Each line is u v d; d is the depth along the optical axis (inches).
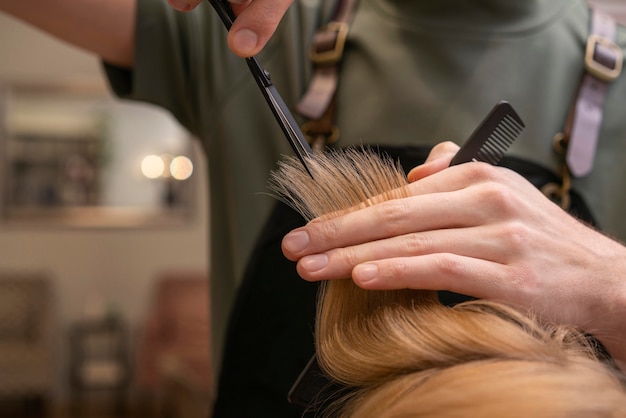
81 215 179.2
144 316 181.0
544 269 20.6
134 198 180.9
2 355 159.6
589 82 31.5
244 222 32.4
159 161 181.0
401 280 18.8
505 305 19.5
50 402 171.0
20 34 174.9
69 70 177.0
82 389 173.5
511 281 20.0
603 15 34.0
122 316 180.2
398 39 31.8
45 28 32.3
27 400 168.4
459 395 16.0
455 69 31.1
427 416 16.2
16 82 175.3
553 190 30.4
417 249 19.6
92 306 178.1
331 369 19.7
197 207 182.7
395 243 19.6
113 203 180.1
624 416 15.9
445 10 31.6
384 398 17.6
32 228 177.6
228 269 34.0
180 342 159.6
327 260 19.3
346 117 31.8
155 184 181.3
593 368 17.5
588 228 22.6
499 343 17.6
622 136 31.4
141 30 32.0
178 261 182.5
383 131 31.0
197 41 33.4
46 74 176.4
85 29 32.0
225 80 33.4
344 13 33.6
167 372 146.0
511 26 31.6
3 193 175.8
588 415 15.4
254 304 31.0
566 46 32.1
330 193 20.9
